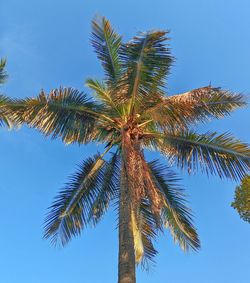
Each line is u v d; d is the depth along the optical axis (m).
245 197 14.51
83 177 14.80
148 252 14.54
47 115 13.32
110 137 14.56
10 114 13.77
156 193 11.34
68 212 14.29
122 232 11.77
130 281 10.84
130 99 13.48
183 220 14.67
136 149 12.76
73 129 13.74
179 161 13.95
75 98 13.57
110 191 14.84
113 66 13.77
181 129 13.43
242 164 13.27
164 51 12.67
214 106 13.92
